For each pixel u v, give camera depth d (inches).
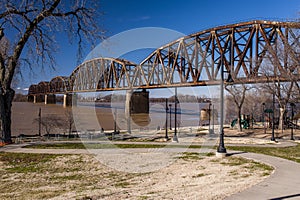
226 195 291.0
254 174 421.7
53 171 486.3
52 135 995.3
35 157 594.9
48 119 1323.8
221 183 370.3
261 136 1085.1
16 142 807.1
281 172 408.2
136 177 430.3
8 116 781.3
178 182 392.8
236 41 1379.2
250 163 515.5
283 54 1115.3
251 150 682.2
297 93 1266.0
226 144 807.7
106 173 459.8
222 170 466.3
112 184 394.6
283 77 1114.7
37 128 1269.7
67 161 557.6
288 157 568.7
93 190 360.2
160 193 323.9
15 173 476.7
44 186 395.2
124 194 327.0
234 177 409.4
